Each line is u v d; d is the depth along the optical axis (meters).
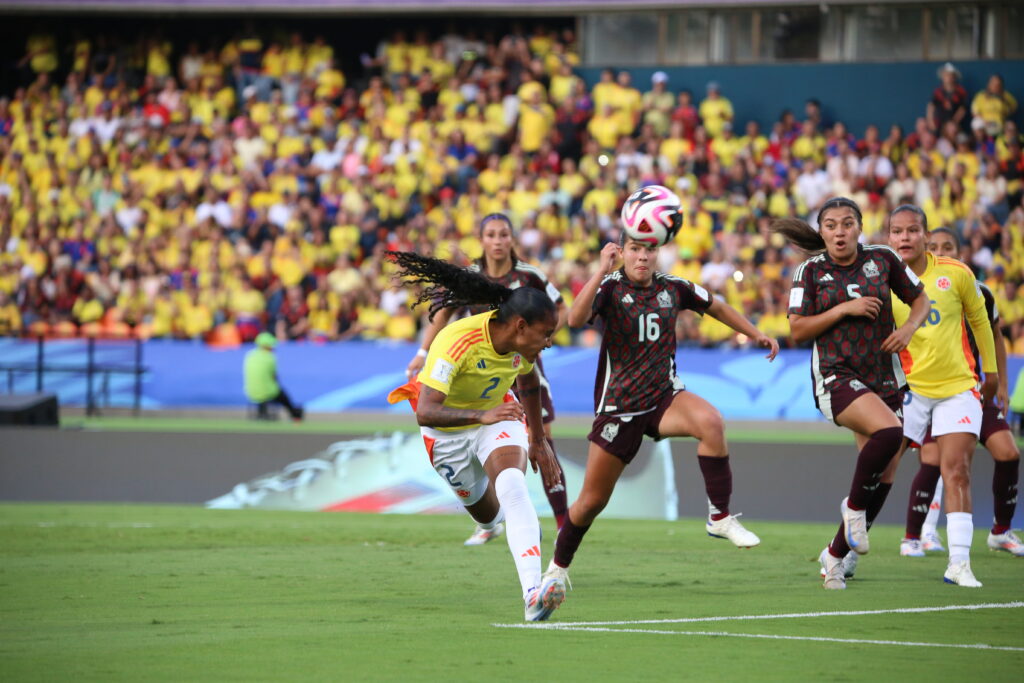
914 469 42.47
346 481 47.06
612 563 30.02
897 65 83.19
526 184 81.00
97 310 80.69
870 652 17.70
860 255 24.48
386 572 27.80
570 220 80.06
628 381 24.08
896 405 24.38
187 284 80.81
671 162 80.69
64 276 81.88
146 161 88.12
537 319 19.80
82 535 36.56
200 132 89.00
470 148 84.12
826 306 24.28
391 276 20.30
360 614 21.50
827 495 43.94
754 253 75.19
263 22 92.25
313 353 74.06
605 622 20.55
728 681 15.55
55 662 16.81
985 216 76.44
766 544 35.16
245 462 48.03
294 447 47.75
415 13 87.25
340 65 92.94
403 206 82.38
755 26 85.44
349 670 16.23
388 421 70.25
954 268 27.27
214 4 87.94
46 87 91.31
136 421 68.56
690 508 44.53
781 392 68.50
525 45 87.50
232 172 85.38
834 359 24.28
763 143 81.31
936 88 82.69
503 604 22.80
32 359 75.19
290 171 84.62
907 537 32.09
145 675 15.91
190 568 28.53
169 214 85.00
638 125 83.50
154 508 46.78
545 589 19.47
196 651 17.67
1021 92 81.75
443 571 28.00
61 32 93.31
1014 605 22.73
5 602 23.08
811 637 19.02
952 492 26.41
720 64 85.38
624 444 24.02
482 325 20.27
